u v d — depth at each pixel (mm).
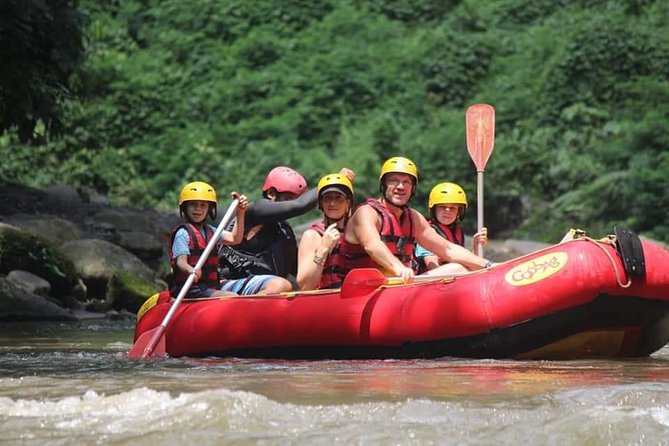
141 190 40688
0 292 20781
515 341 11562
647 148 41719
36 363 12250
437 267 14547
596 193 40625
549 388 8953
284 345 12516
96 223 29594
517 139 45125
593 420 7211
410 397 8391
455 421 7273
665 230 39188
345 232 13078
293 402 8102
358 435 6836
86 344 15828
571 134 44594
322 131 47031
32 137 25531
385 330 11961
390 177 13125
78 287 23781
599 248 11555
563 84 46688
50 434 6961
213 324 13062
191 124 46281
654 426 7090
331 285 13156
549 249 11750
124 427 7141
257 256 14250
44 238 24000
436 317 11742
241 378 9891
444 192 15117
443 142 43906
